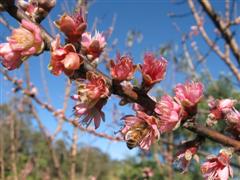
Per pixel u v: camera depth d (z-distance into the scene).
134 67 0.13
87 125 0.13
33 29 0.12
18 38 0.12
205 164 0.14
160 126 0.13
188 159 0.13
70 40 0.13
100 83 0.12
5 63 0.12
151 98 0.13
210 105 0.14
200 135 0.14
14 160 0.54
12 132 0.54
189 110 0.13
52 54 0.12
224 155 0.13
